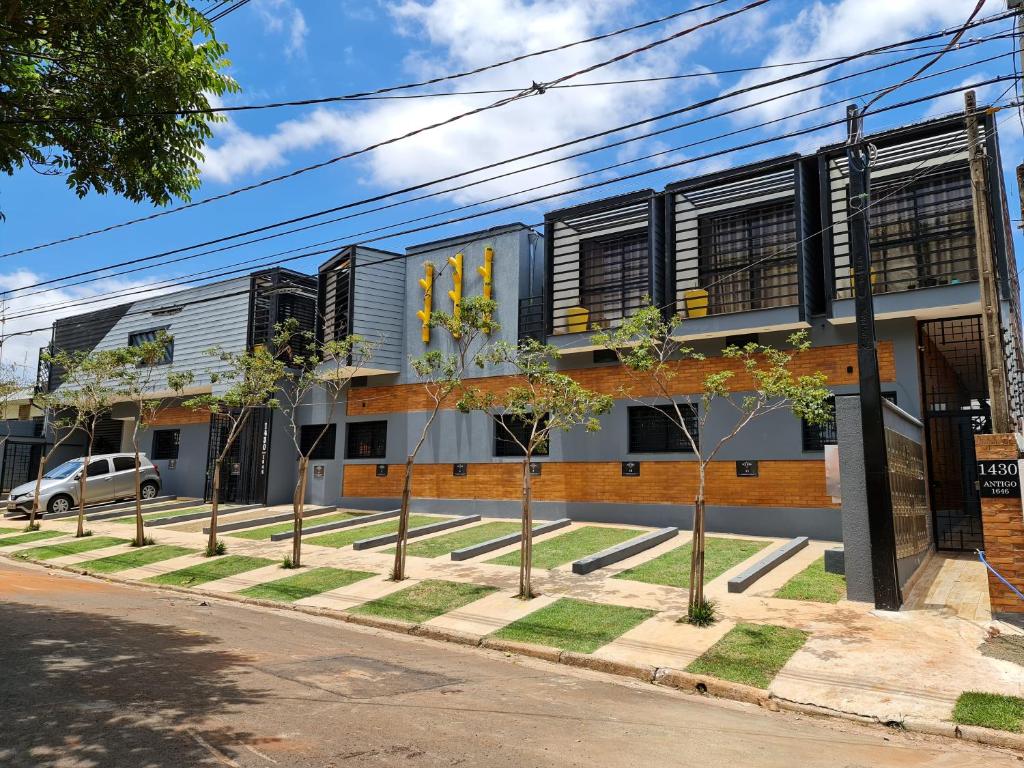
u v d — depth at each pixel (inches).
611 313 684.7
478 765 184.7
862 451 398.6
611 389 671.1
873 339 387.9
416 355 805.9
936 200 547.5
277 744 191.8
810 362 578.6
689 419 633.6
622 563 505.4
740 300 621.9
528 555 430.3
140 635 332.5
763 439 595.2
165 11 313.1
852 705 264.7
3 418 1168.8
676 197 631.2
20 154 322.7
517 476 722.8
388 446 817.5
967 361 690.8
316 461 882.8
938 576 452.1
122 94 312.3
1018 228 403.5
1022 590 335.0
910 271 553.3
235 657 298.2
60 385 1122.0
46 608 389.7
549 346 476.7
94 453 1198.9
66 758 174.6
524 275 750.5
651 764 192.9
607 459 669.9
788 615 373.4
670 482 636.7
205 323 992.9
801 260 559.5
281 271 923.4
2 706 212.7
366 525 720.3
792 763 202.7
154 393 1027.3
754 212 629.9
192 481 1012.5
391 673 286.7
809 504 571.8
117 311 1114.1
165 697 230.2
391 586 470.3
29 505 863.7
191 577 534.6
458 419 766.5
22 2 279.7
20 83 310.0
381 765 180.4
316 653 318.7
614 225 676.1
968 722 244.4
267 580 508.7
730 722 247.0
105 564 592.1
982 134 410.0
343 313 820.0
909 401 534.0
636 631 358.0
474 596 435.5
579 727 225.5
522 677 297.7
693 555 374.9
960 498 675.4
